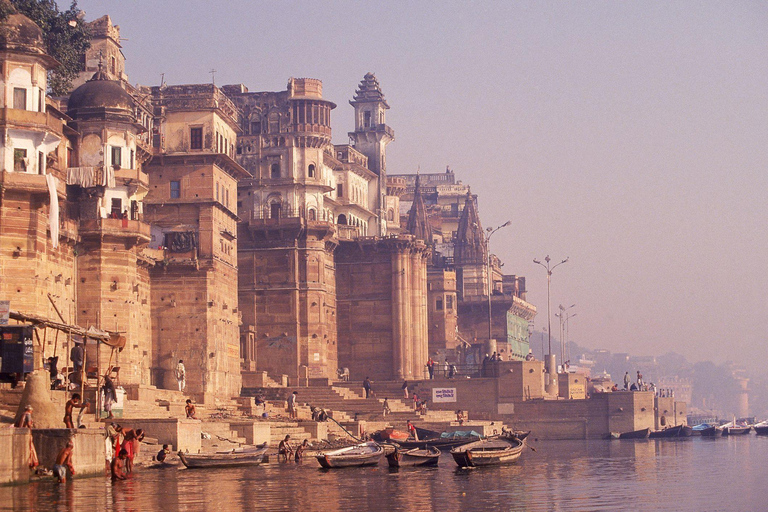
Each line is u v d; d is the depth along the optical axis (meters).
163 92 101.56
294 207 123.44
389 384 122.38
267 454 72.88
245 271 122.69
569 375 147.25
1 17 76.12
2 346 56.41
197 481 56.91
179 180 98.25
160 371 96.44
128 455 57.94
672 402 146.12
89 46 95.44
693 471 70.62
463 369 131.38
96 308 82.62
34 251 74.12
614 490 56.94
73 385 67.69
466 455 70.81
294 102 124.50
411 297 131.50
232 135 108.50
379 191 148.12
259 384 110.94
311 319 121.69
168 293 97.12
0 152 73.50
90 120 84.25
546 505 49.72
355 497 51.88
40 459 53.09
